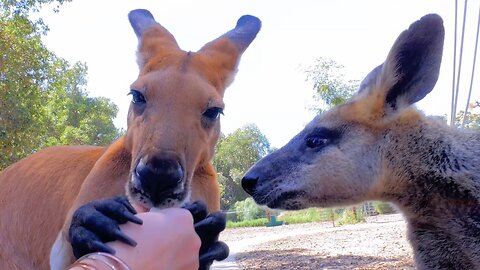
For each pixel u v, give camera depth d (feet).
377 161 1.39
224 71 1.11
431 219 1.31
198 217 0.77
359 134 1.42
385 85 1.39
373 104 1.41
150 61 1.07
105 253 0.48
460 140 1.31
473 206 1.24
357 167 1.41
